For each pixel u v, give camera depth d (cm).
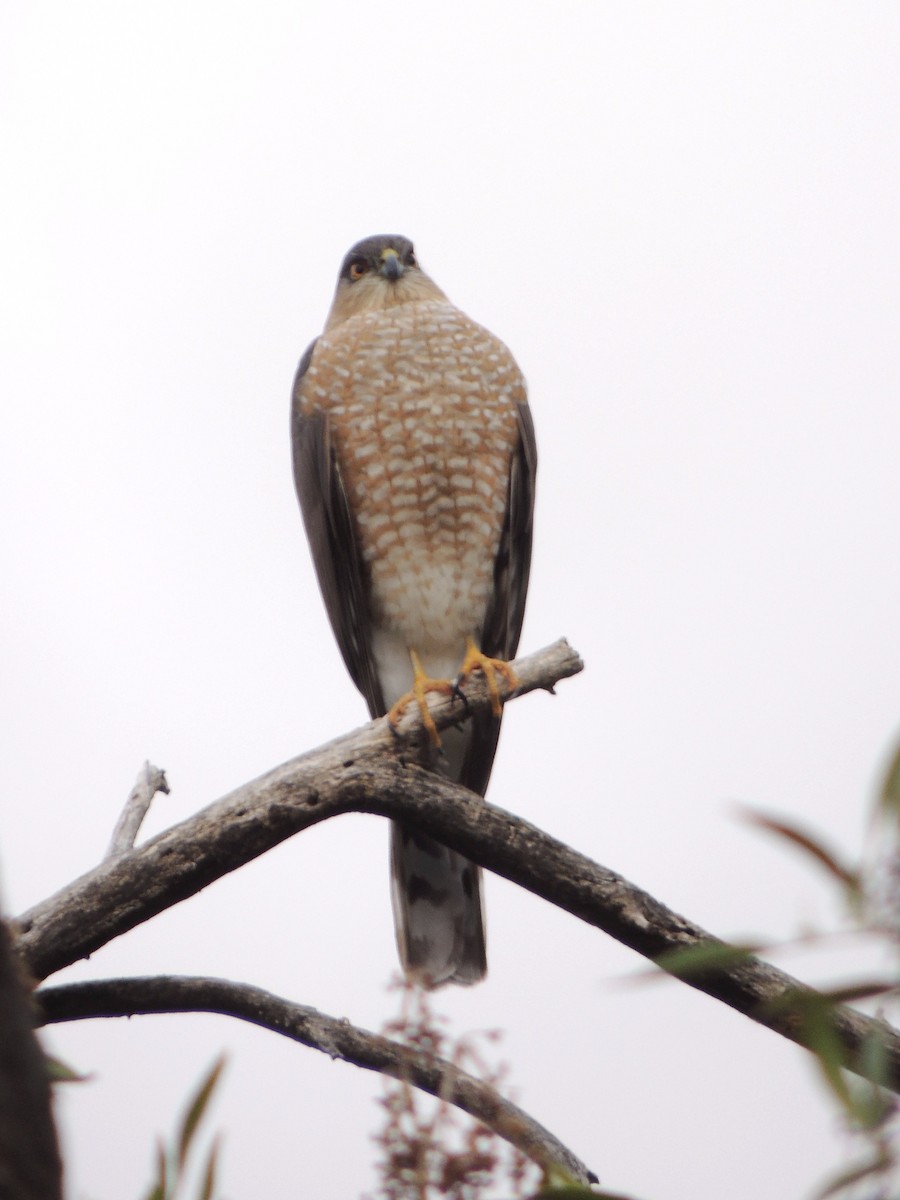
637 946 780
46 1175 448
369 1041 738
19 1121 446
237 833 774
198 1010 757
